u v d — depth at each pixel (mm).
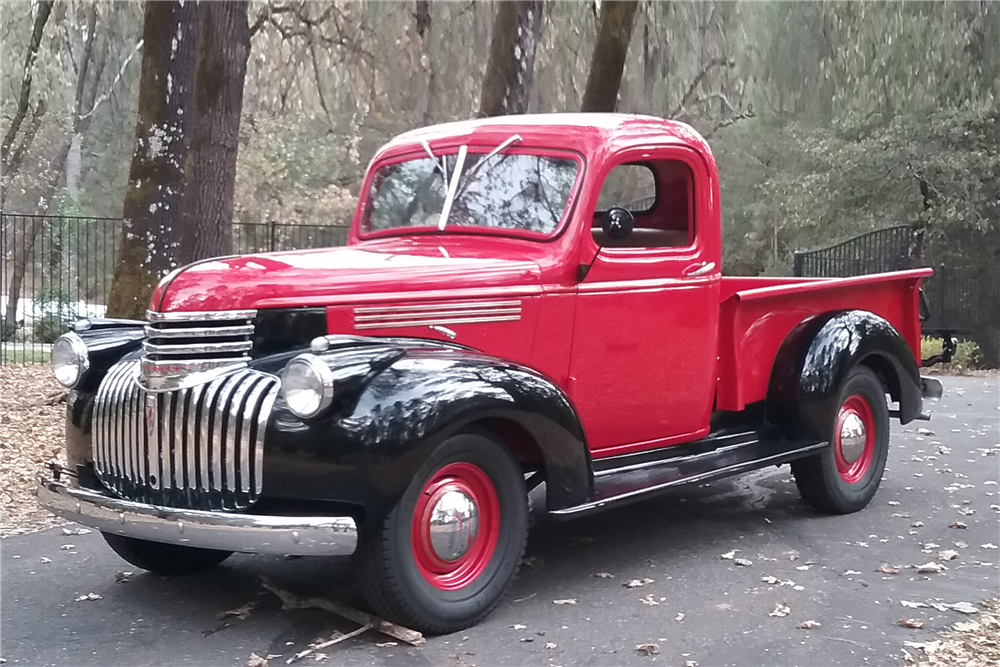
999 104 20828
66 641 4074
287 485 3857
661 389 5301
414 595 3992
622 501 4680
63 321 15836
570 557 5242
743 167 25828
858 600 4551
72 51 22812
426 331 4387
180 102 8742
